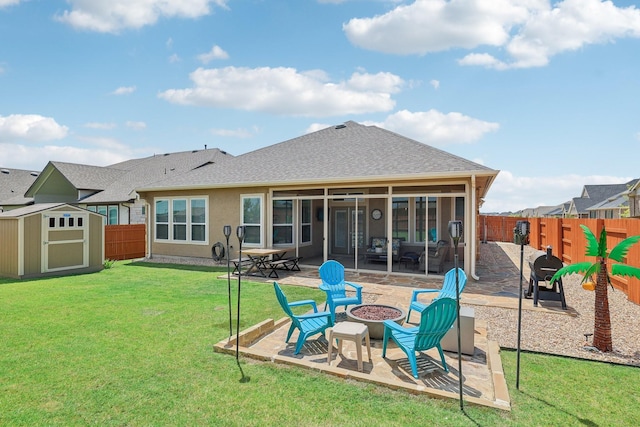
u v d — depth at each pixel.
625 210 31.25
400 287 9.03
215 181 13.27
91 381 3.88
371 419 3.20
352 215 14.61
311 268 11.98
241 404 3.43
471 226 9.78
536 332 5.59
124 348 4.80
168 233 14.38
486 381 4.01
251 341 5.17
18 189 29.47
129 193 20.78
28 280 10.04
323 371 4.11
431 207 12.82
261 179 12.32
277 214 12.66
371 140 13.70
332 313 5.52
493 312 6.74
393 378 4.08
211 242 13.45
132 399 3.52
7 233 10.53
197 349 4.78
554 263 6.95
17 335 5.32
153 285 9.23
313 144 14.87
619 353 4.73
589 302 7.47
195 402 3.46
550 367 4.29
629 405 3.44
